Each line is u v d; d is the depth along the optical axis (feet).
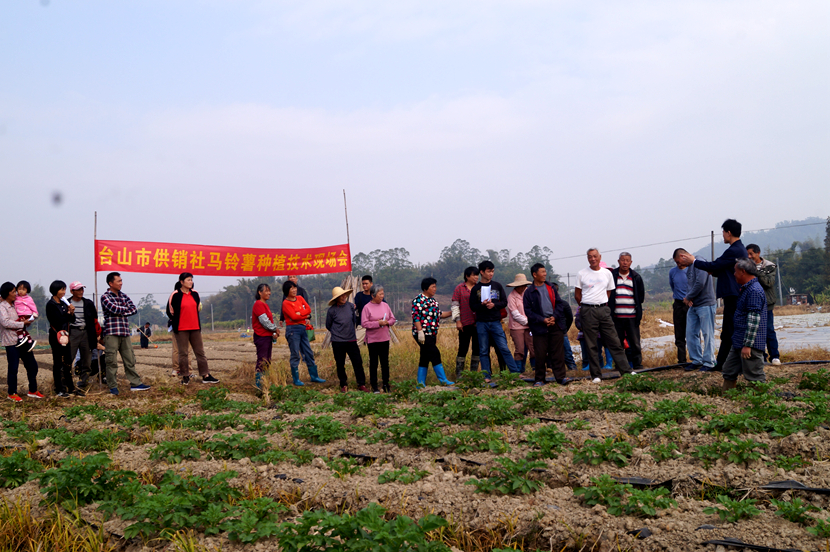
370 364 33.99
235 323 280.72
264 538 13.02
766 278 30.76
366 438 21.58
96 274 38.58
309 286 401.90
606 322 31.27
